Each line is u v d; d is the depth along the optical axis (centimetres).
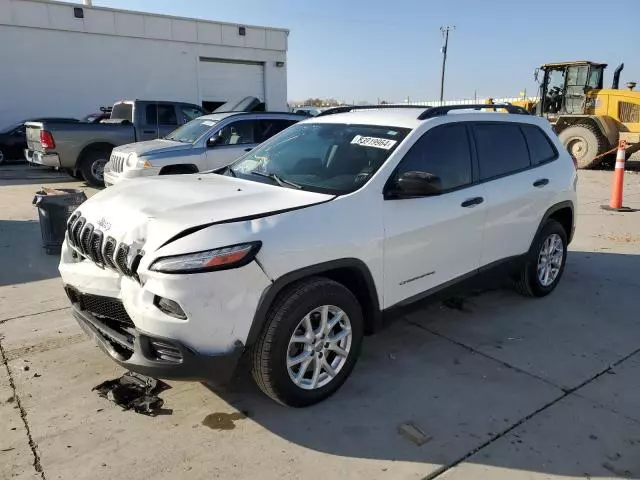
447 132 402
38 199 634
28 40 1859
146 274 271
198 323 268
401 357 389
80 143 1117
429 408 323
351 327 329
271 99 2467
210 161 890
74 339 411
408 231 352
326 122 431
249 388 343
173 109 1231
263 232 285
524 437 296
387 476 265
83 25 1942
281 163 398
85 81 1992
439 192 340
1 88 1850
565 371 371
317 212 311
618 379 361
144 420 307
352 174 356
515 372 368
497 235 434
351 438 294
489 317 464
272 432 298
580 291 530
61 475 262
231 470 267
